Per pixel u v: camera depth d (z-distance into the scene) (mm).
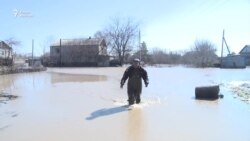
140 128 9422
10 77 34344
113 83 24938
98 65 82750
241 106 13195
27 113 11867
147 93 17844
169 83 24703
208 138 8375
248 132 8953
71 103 14195
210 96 15359
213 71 49562
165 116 11148
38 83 25719
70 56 84938
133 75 13539
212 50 81750
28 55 90750
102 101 14711
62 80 28906
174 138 8359
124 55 86625
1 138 8469
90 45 85000
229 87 21438
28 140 8266
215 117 10961
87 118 10844
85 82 26266
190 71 49188
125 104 13742
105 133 8875
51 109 12664
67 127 9586
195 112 11875
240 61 70875
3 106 13469
